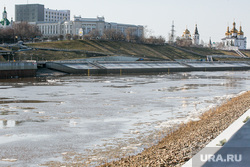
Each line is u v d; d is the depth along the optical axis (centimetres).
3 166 3184
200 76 18112
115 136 4388
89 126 5062
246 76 18425
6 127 4972
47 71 18388
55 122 5369
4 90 10144
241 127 3294
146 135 4416
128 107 7038
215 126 3825
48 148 3809
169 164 2447
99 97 8662
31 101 7819
